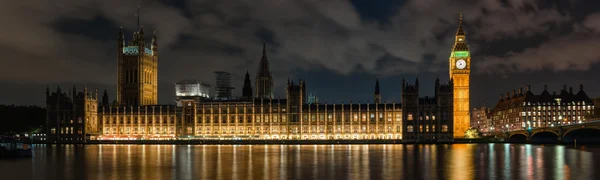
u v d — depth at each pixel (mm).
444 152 180375
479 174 110125
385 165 128875
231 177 106438
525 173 111812
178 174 111812
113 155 171000
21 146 170875
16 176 111375
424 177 105625
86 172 117188
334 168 122188
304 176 107688
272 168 122750
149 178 105812
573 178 103875
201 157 158500
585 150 193250
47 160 150000
